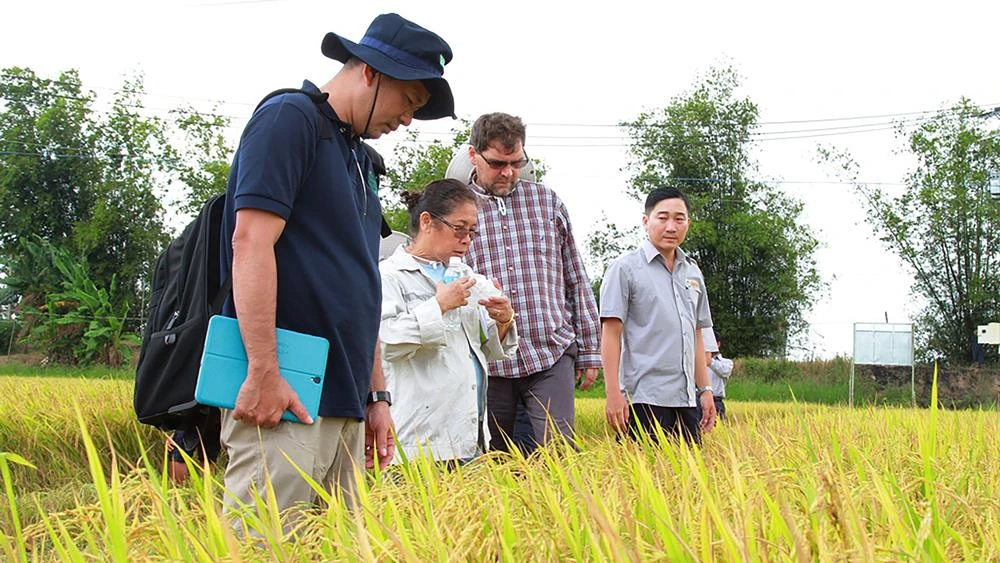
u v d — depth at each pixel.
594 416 13.69
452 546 2.13
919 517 2.62
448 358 4.54
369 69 3.20
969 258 52.88
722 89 57.53
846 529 1.94
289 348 2.97
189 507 2.99
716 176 56.84
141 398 3.10
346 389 3.13
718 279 54.53
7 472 2.25
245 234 2.91
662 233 5.82
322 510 2.76
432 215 4.65
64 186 59.38
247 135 3.01
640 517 2.55
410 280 4.62
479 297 4.76
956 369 35.28
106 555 2.25
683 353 5.82
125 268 56.41
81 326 46.94
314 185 3.09
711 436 4.71
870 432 5.12
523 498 2.55
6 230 58.66
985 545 2.31
